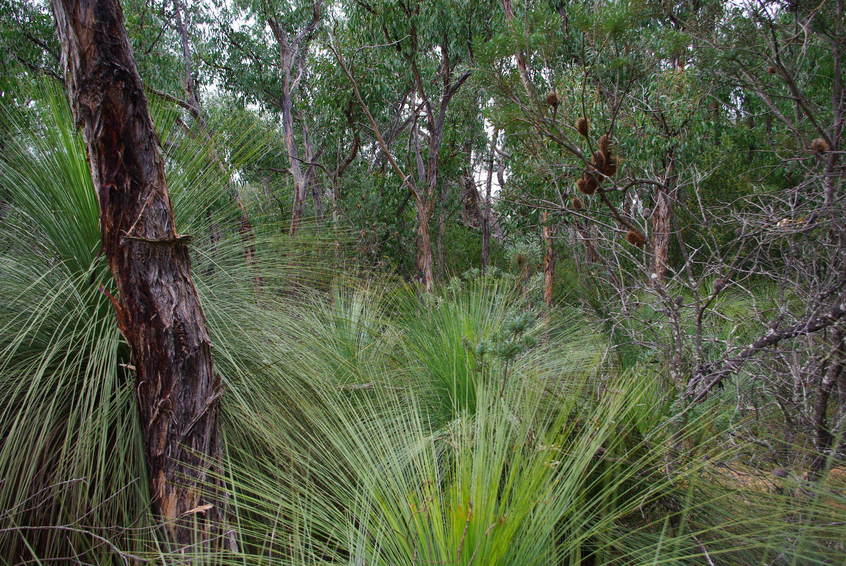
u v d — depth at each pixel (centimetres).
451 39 897
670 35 268
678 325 248
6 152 242
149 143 180
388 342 366
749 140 574
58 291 224
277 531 179
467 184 1330
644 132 444
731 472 206
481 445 166
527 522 158
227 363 240
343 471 217
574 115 454
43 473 194
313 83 1052
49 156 241
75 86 174
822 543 166
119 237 178
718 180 523
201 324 191
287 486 206
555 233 536
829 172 229
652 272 275
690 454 202
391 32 890
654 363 263
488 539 143
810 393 218
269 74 1208
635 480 202
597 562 175
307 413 223
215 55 1191
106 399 196
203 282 261
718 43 283
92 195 230
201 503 181
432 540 152
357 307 407
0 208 244
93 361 204
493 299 395
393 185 1094
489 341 240
